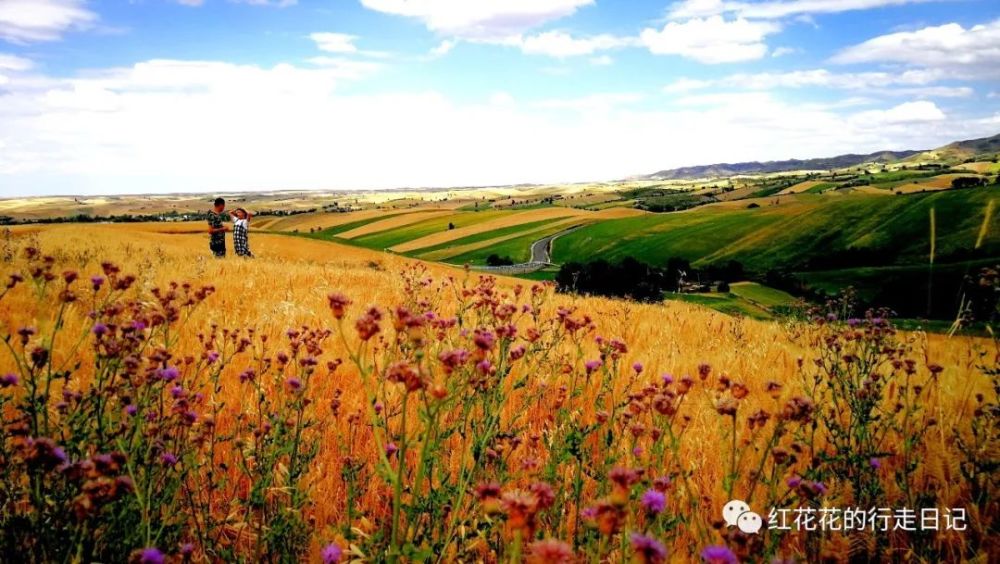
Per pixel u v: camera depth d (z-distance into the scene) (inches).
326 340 237.6
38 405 99.9
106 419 110.1
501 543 102.5
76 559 80.4
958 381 203.3
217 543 107.7
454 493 116.2
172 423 112.5
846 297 292.7
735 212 5334.6
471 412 155.1
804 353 277.4
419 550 85.2
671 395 110.9
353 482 120.6
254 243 1631.4
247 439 124.0
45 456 81.3
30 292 265.9
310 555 107.5
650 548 60.6
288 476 114.3
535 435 146.9
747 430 156.7
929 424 141.2
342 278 499.2
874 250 3617.1
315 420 146.6
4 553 84.0
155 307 134.9
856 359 165.9
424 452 90.9
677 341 307.0
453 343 156.5
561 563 55.7
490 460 119.0
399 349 140.9
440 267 1325.0
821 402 163.3
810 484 103.6
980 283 156.3
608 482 120.4
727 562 66.5
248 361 202.8
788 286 3161.9
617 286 2399.1
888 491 127.4
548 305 323.6
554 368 186.7
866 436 140.3
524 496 66.1
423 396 107.9
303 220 7839.6
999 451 127.2
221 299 326.3
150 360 117.6
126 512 95.0
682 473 114.7
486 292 189.8
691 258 4271.7
